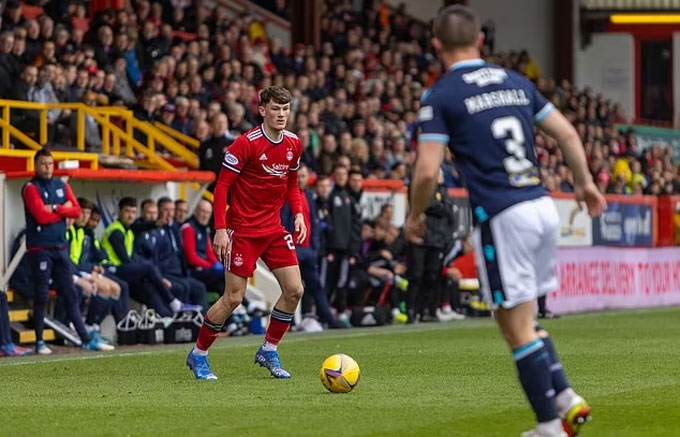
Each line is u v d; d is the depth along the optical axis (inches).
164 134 1246.9
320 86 1547.7
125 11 1344.7
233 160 634.8
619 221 1488.7
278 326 658.2
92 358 797.2
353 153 1314.0
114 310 932.0
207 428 468.4
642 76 2586.1
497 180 413.4
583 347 860.0
